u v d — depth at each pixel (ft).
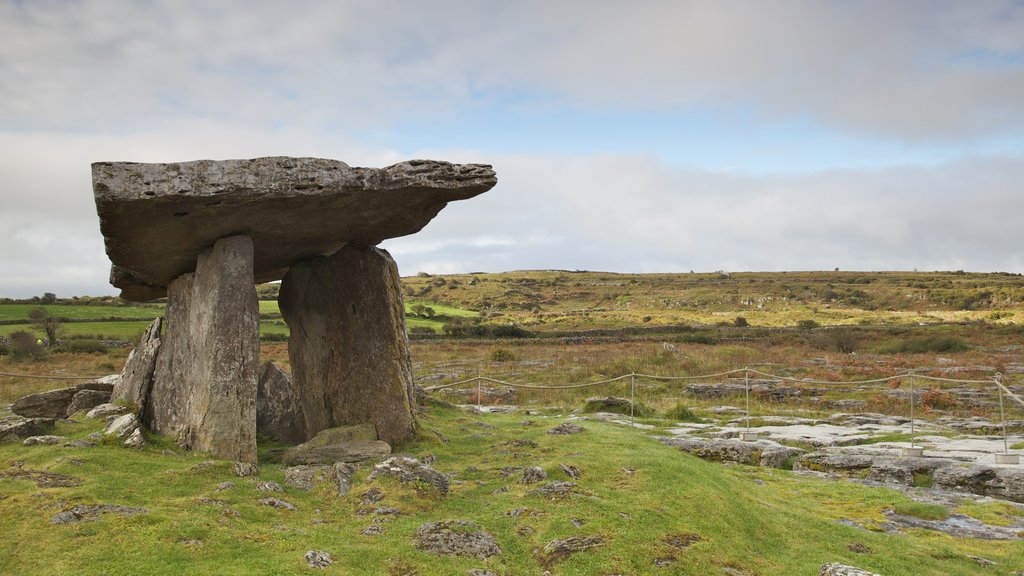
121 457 35.96
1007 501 44.80
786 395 94.32
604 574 28.40
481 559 28.73
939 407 86.99
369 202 41.63
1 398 79.00
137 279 50.98
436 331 214.90
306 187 38.88
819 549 34.42
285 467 40.68
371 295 48.47
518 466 41.42
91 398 48.88
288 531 29.63
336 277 50.16
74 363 115.14
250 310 41.60
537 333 212.84
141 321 193.36
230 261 41.70
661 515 33.76
